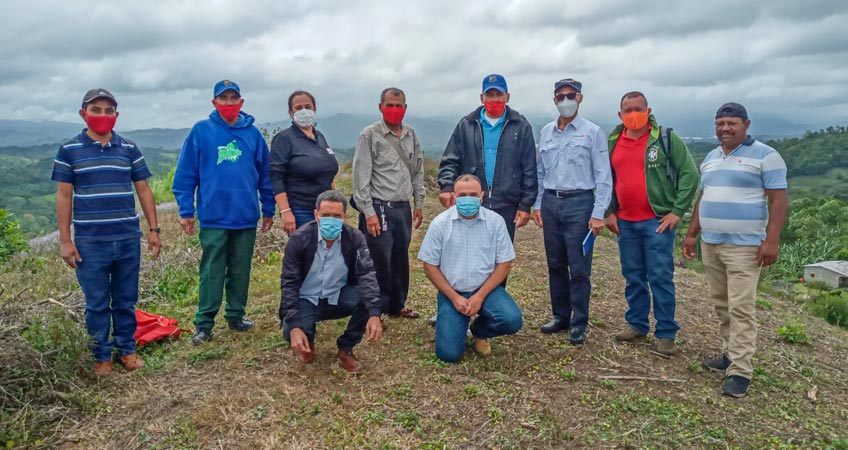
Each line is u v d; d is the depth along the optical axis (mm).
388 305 5445
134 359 4324
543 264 8219
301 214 5043
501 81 4891
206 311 4871
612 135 4891
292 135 4988
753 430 3693
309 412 3689
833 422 3869
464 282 4547
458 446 3383
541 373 4391
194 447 3316
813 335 6035
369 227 5125
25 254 8125
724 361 4559
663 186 4633
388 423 3590
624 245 4949
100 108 3979
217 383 4074
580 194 4809
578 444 3453
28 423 3469
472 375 4324
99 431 3492
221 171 4773
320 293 4266
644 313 5055
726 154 4230
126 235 4203
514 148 4980
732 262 4164
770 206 4008
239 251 5020
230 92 4738
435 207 13117
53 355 3969
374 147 5129
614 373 4430
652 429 3645
